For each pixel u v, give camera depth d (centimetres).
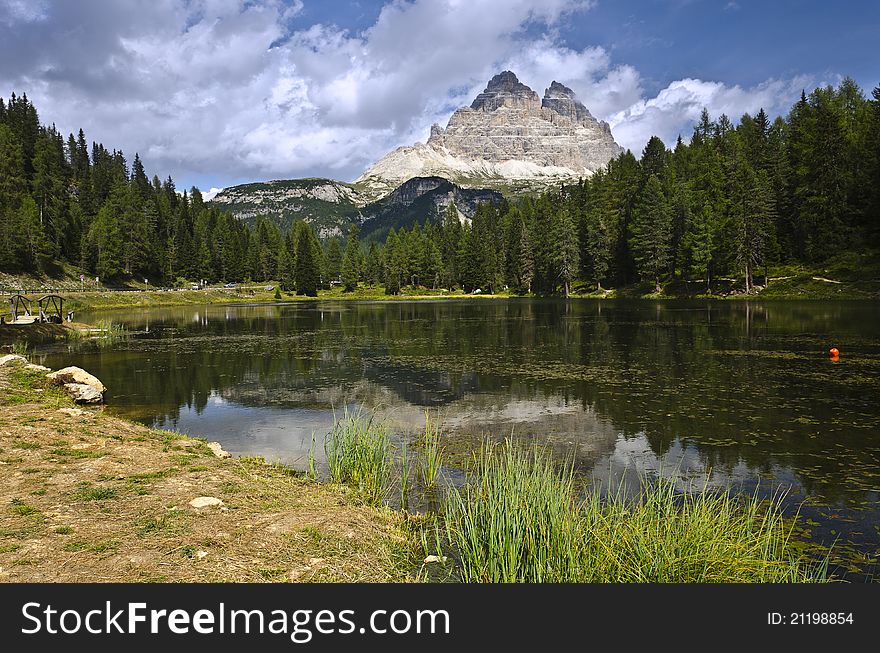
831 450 1223
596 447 1292
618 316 5272
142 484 911
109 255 11012
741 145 8756
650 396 1817
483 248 12938
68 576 594
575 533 688
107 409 1794
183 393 2045
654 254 8262
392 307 8719
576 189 12594
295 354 3120
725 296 7175
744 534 733
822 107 7188
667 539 650
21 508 773
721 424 1457
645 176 10038
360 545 741
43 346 3600
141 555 648
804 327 3694
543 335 3791
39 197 11488
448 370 2455
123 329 4953
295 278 13838
